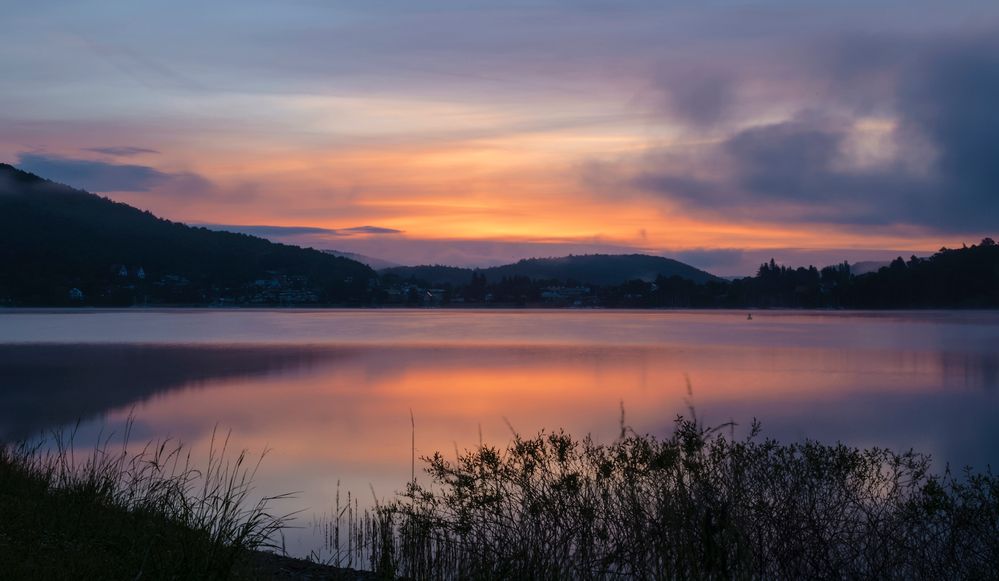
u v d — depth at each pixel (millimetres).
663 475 7059
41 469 10156
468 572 7395
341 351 75000
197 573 6395
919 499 7297
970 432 29156
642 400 39219
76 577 6055
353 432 28453
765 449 7617
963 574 6770
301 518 13469
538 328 132375
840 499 7379
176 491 8398
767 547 6934
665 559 6520
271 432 28484
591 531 7348
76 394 40688
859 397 41531
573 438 25688
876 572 6785
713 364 62406
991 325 147125
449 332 115688
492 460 8008
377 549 9672
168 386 45031
